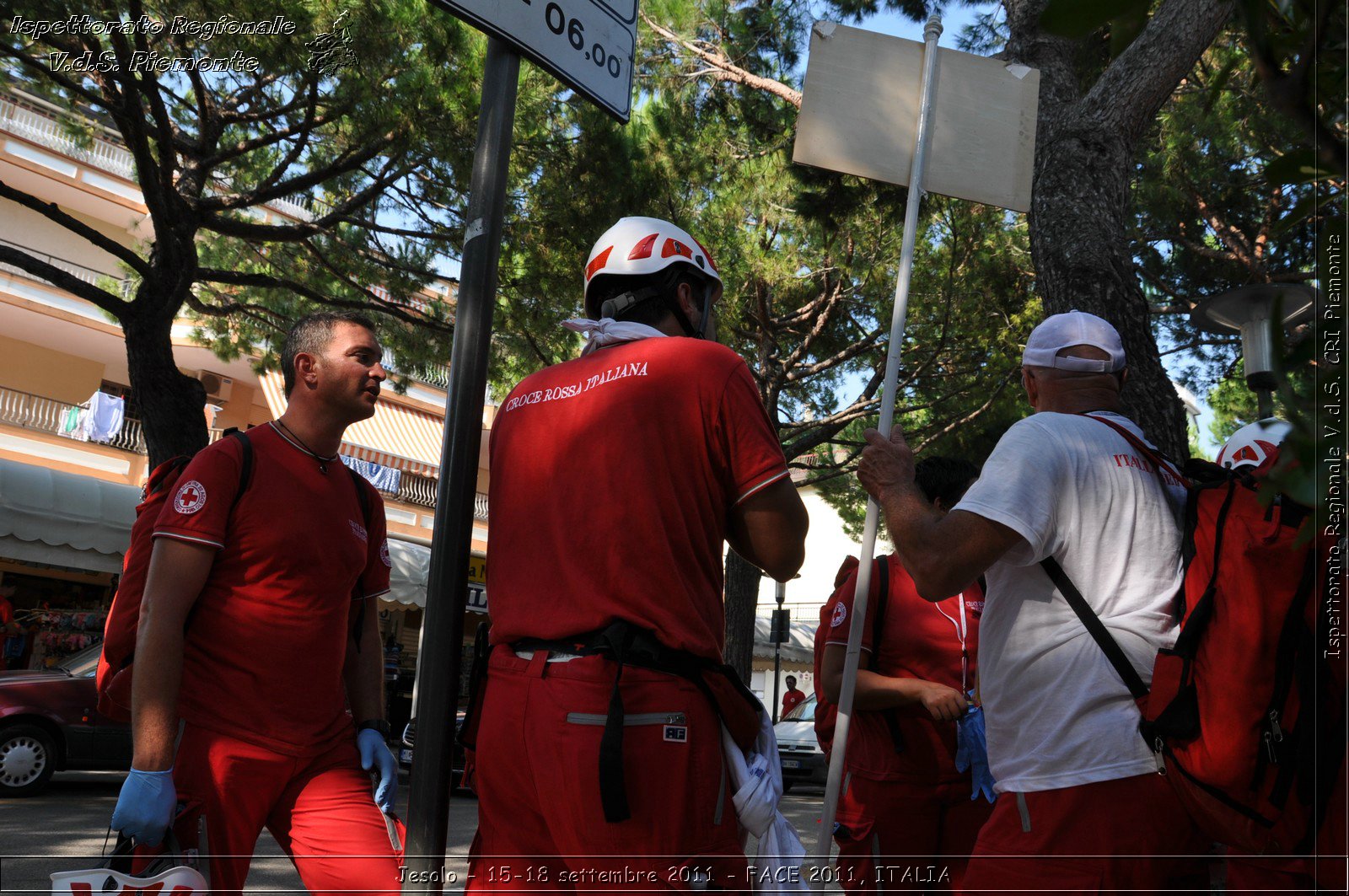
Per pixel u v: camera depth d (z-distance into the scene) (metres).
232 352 15.73
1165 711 1.84
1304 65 0.97
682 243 2.12
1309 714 1.74
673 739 1.69
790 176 12.48
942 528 2.09
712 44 13.20
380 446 26.38
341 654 2.70
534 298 11.77
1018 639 2.06
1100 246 5.94
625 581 1.74
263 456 2.62
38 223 23.66
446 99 9.49
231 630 2.52
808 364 15.70
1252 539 1.81
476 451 2.16
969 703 3.16
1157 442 5.60
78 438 23.84
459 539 2.12
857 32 2.91
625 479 1.79
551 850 1.84
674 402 1.83
